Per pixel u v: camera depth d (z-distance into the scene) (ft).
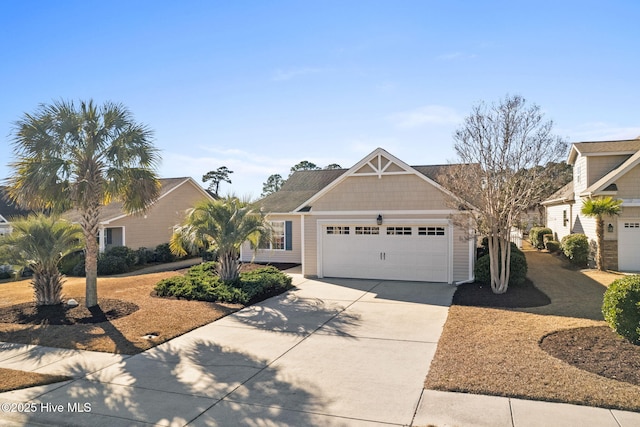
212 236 45.88
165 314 35.22
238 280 45.44
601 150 64.95
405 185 51.62
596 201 55.36
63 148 36.47
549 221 93.09
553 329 28.43
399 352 25.68
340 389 20.34
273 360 24.59
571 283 47.62
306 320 33.71
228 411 18.31
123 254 70.38
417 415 17.53
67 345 27.61
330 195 54.80
